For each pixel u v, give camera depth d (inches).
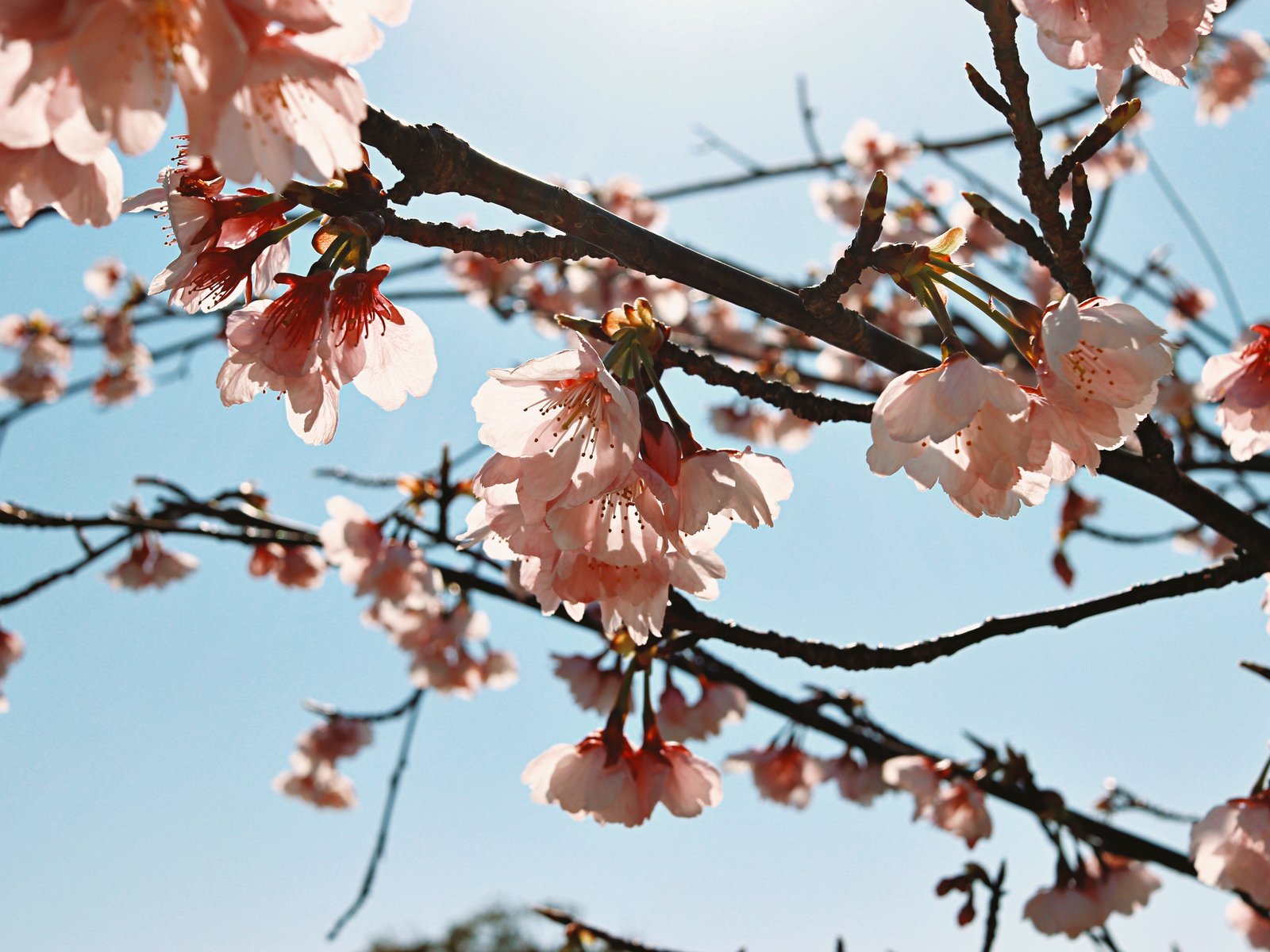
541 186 10.6
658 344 11.2
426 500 25.9
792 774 27.9
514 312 37.4
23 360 41.7
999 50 11.1
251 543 23.8
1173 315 35.8
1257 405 14.4
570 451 10.5
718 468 10.6
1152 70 11.5
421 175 10.1
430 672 33.0
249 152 8.3
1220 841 15.7
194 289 10.2
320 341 9.8
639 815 13.7
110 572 32.9
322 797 36.6
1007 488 10.6
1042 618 13.8
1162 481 13.9
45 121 8.3
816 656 13.5
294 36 8.4
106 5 8.1
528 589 11.4
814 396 12.6
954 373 10.6
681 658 21.9
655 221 45.3
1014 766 21.5
